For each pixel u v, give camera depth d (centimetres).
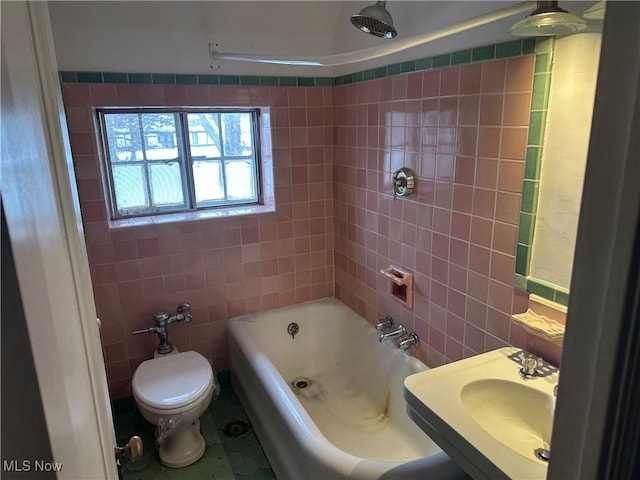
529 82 146
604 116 45
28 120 49
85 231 227
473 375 144
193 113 254
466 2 166
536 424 138
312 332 289
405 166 214
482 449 110
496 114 160
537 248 153
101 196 227
